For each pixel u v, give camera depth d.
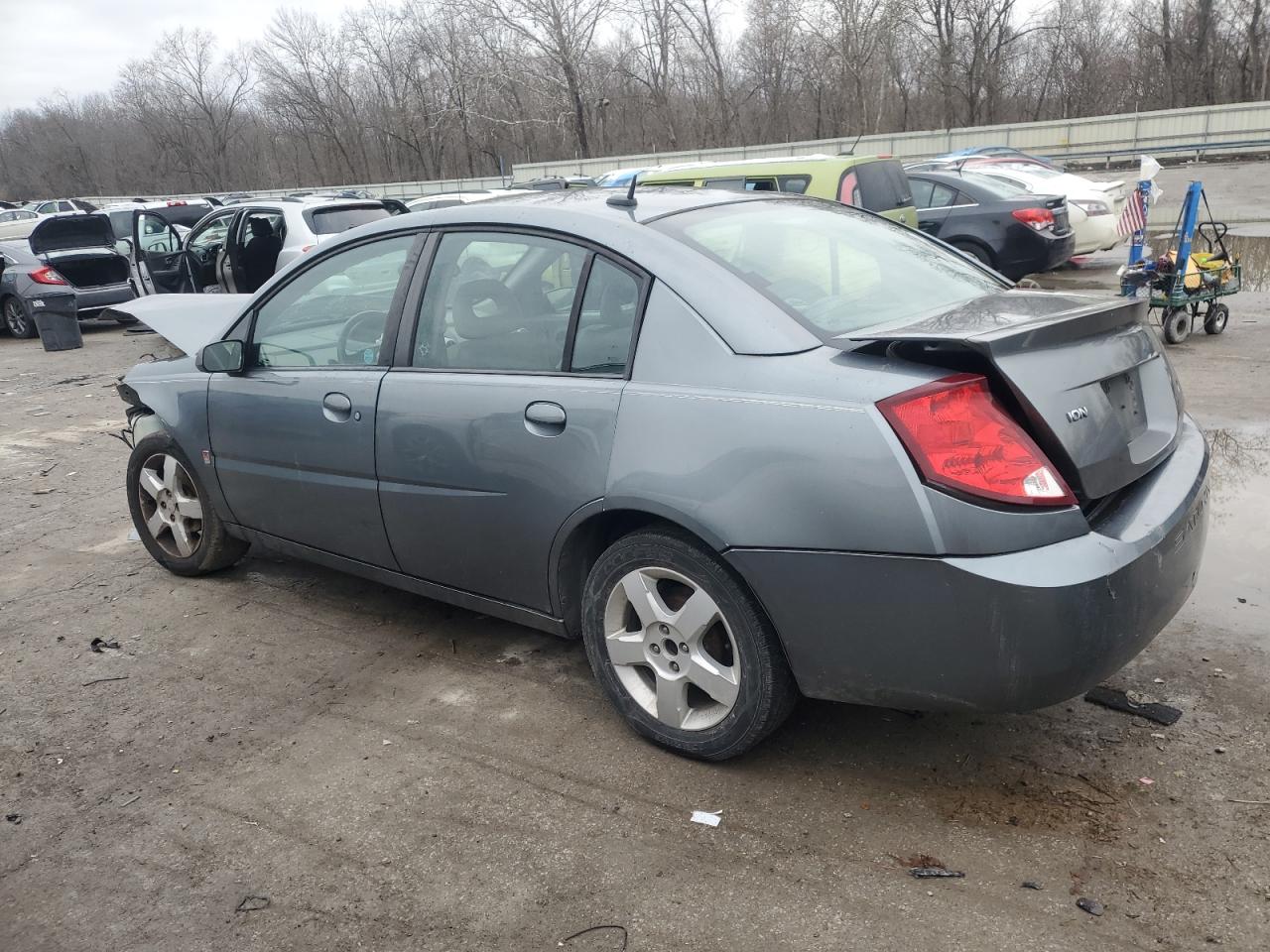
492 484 3.17
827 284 3.00
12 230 22.78
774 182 10.37
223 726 3.37
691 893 2.42
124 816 2.89
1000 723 3.08
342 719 3.37
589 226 3.05
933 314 2.86
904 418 2.36
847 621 2.50
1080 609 2.29
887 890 2.38
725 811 2.74
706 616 2.78
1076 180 13.48
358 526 3.71
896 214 10.50
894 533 2.37
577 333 3.01
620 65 47.25
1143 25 48.00
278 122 61.03
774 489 2.52
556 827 2.72
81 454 7.33
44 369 11.62
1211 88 46.81
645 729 3.05
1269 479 5.13
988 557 2.30
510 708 3.38
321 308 3.77
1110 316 2.69
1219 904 2.27
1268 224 16.64
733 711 2.80
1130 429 2.74
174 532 4.66
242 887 2.56
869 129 46.94
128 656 3.94
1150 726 3.01
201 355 3.93
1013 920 2.26
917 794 2.76
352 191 37.31
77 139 72.38
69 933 2.43
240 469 4.12
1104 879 2.38
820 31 46.25
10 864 2.71
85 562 5.03
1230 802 2.63
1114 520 2.52
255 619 4.24
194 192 68.56
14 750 3.29
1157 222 17.91
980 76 46.81
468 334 3.29
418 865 2.60
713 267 2.84
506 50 45.22
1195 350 8.44
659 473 2.72
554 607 3.20
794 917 2.31
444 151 53.56
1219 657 3.39
